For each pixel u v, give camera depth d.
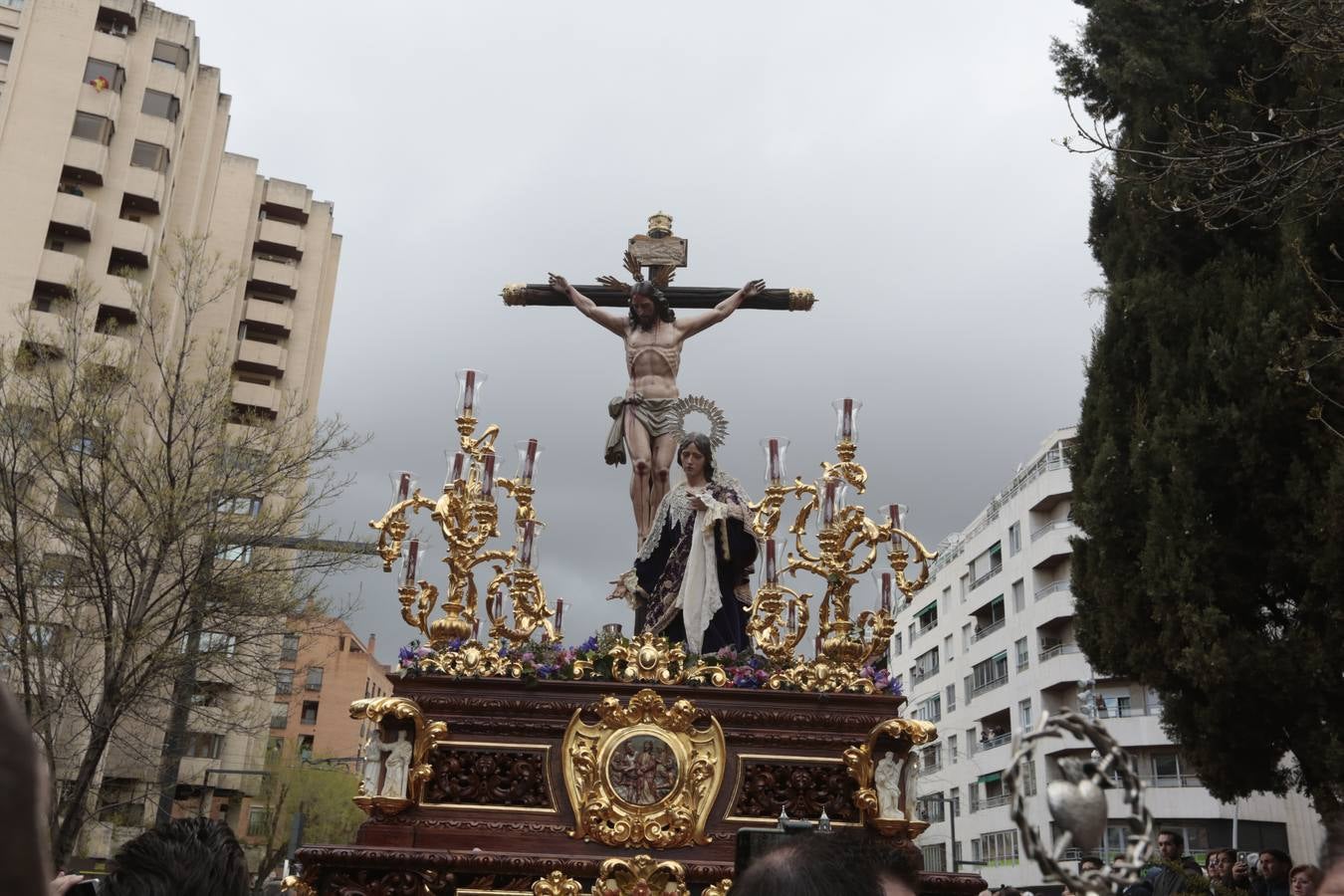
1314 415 12.24
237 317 46.97
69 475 17.77
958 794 56.91
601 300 13.38
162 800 19.59
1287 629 14.44
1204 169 11.90
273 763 46.47
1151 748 42.50
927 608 65.06
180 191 43.25
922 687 64.44
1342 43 10.47
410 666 8.98
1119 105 17.45
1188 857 11.60
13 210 36.44
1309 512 13.99
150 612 18.75
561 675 8.99
